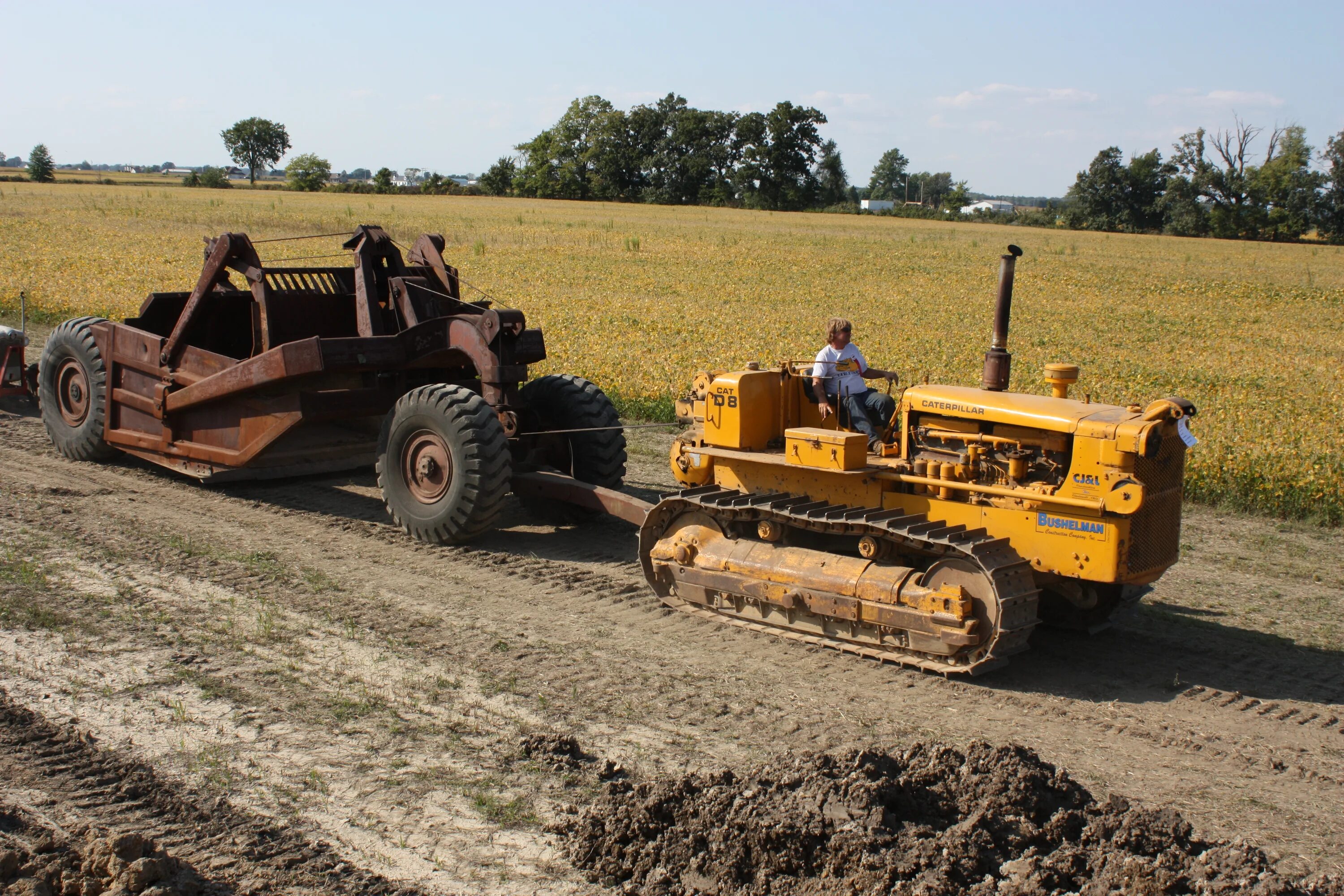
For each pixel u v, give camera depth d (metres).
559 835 4.73
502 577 8.38
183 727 5.62
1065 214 105.62
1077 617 7.39
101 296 22.97
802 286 34.91
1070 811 4.64
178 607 7.36
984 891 4.14
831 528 7.09
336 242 42.66
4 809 4.82
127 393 10.86
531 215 72.06
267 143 154.88
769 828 4.41
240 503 10.16
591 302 27.03
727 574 7.37
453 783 5.14
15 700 5.88
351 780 5.14
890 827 4.50
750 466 7.77
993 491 6.64
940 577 6.64
